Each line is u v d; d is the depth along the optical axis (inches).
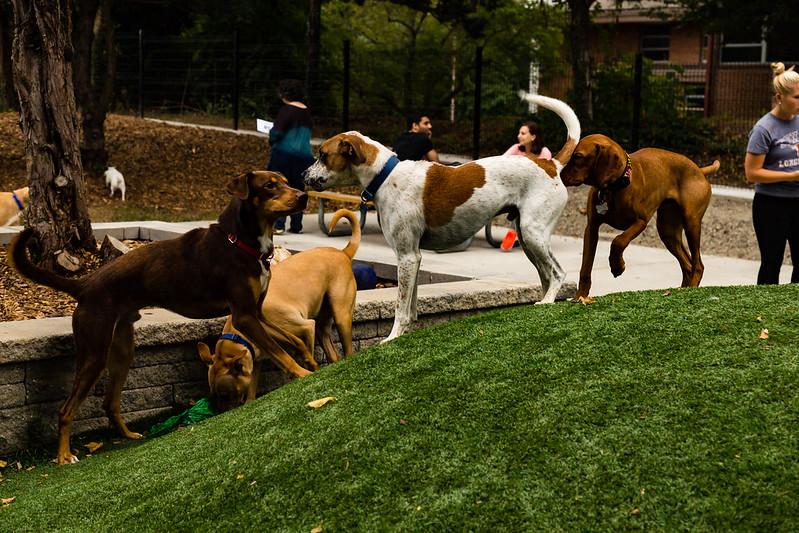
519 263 382.6
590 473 144.9
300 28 1022.4
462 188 241.0
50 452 227.3
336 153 236.7
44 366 228.2
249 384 234.4
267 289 233.8
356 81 884.0
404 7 1013.2
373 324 272.8
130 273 220.2
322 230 449.7
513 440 157.9
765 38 867.4
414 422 170.4
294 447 173.9
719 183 652.1
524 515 139.3
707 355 173.6
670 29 1109.1
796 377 159.6
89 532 164.6
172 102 1007.0
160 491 174.2
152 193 606.9
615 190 239.6
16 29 318.7
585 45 751.7
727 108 946.7
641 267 386.0
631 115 761.0
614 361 177.9
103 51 960.9
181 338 244.4
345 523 147.3
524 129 427.8
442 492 148.9
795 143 263.4
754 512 130.5
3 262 323.9
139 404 242.2
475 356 193.3
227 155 723.4
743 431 147.0
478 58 661.9
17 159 653.9
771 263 270.4
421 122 427.8
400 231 240.7
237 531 153.5
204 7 924.6
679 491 137.0
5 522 176.6
